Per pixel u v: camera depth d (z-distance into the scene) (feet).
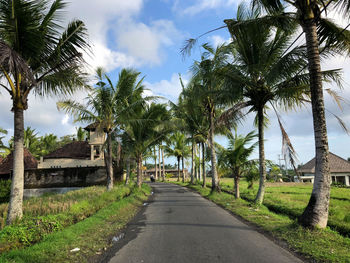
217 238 18.89
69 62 24.94
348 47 25.88
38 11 21.84
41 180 63.16
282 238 18.57
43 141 151.94
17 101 23.26
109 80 48.67
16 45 22.18
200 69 48.03
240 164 47.11
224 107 43.70
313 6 22.93
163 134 69.72
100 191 45.11
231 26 28.04
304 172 121.39
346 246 15.99
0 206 31.48
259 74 37.68
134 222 25.93
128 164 70.79
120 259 14.62
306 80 32.68
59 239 17.49
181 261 14.02
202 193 60.29
